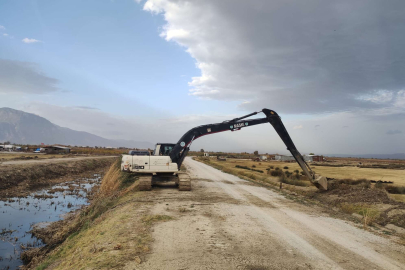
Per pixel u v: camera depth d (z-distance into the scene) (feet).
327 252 21.61
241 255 20.20
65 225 43.93
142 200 42.68
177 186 61.72
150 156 55.21
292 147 55.21
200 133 57.11
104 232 25.89
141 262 18.13
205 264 18.21
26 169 97.14
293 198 50.62
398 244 24.63
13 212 53.88
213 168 132.36
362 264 19.31
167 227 27.32
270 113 55.36
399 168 197.67
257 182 79.92
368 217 33.96
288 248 22.21
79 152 281.74
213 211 36.09
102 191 69.77
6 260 31.73
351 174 134.51
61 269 20.49
